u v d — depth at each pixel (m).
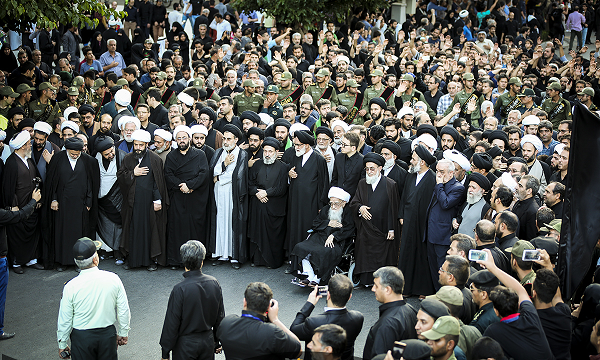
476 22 24.12
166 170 8.30
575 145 5.00
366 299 7.45
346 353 4.46
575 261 4.96
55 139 9.19
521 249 5.10
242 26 19.42
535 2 26.38
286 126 8.59
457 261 4.80
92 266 5.09
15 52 15.19
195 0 19.55
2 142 8.14
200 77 12.45
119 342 5.30
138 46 16.05
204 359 5.06
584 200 5.00
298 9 16.50
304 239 8.18
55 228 8.19
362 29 18.56
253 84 10.82
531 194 6.68
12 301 7.22
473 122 11.64
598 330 4.33
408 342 3.56
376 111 9.68
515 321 4.21
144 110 9.22
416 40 19.67
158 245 8.25
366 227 7.59
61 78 12.97
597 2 26.28
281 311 7.02
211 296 5.03
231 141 8.34
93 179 8.34
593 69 16.62
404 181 7.79
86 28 17.19
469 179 6.88
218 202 8.41
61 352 5.15
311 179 8.14
